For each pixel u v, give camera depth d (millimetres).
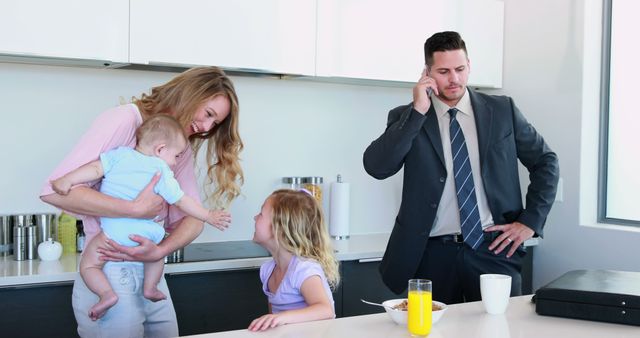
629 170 3055
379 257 2850
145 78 2934
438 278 2367
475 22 3340
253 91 3160
